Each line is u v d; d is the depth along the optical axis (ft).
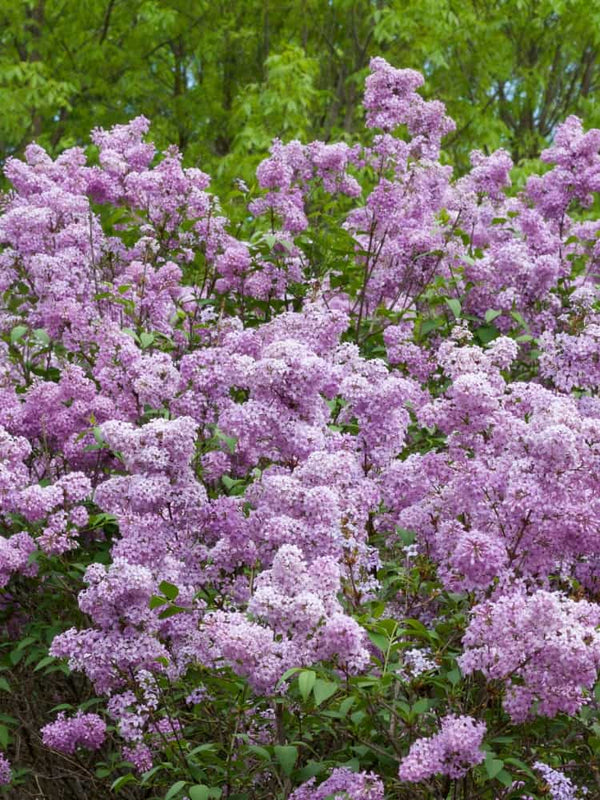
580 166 25.40
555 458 13.10
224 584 15.52
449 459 14.99
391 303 25.58
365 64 58.59
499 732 13.15
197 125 61.41
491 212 25.48
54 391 18.90
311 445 14.87
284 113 52.31
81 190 25.02
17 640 18.62
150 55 63.36
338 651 11.86
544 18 58.85
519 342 22.89
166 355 17.79
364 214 24.86
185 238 24.00
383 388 15.93
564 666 11.50
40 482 18.62
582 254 26.43
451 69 60.18
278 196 23.76
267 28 60.18
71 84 56.13
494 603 12.61
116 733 17.25
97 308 21.43
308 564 13.38
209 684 14.25
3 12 57.72
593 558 14.99
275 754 13.23
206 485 18.76
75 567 17.22
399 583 15.15
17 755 18.57
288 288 23.15
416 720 13.01
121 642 13.32
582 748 14.26
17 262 22.68
